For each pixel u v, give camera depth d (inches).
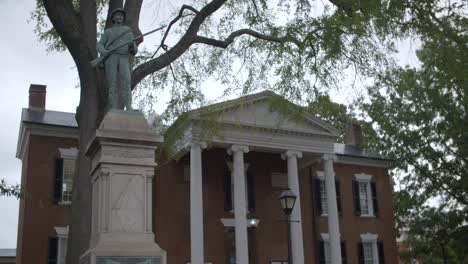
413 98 1253.1
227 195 1230.3
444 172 1311.5
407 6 518.9
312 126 1240.8
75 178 465.4
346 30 536.4
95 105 481.7
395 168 1418.6
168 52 538.3
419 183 1355.8
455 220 1279.5
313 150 1239.5
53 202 1063.6
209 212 1202.6
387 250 1408.7
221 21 629.3
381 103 1322.6
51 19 489.4
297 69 557.9
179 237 1152.2
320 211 1339.8
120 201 300.5
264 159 1314.0
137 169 309.4
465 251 1294.3
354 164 1443.2
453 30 549.0
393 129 1328.7
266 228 1258.6
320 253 1301.7
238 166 1143.6
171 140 622.5
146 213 303.9
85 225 446.9
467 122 1173.1
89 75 485.7
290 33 546.3
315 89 563.5
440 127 1229.7
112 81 338.6
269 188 1295.5
